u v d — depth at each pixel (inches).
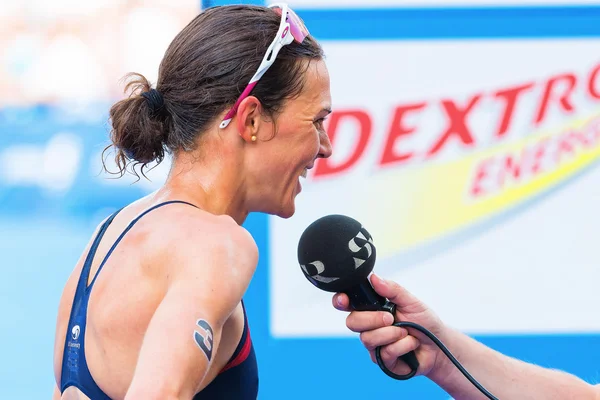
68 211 619.2
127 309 102.4
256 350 213.2
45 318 450.9
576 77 208.7
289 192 121.4
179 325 88.7
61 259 549.0
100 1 681.6
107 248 113.3
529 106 210.1
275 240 211.3
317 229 124.6
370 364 213.2
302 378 213.8
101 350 105.0
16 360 395.2
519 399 147.8
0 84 675.4
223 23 114.5
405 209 210.8
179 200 112.1
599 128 209.0
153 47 671.8
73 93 669.9
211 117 114.0
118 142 116.8
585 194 209.9
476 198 211.3
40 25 684.1
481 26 208.7
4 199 618.5
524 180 211.0
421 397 214.5
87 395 106.7
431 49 209.0
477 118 210.5
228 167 115.3
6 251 562.3
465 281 211.8
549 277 211.0
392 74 209.3
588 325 210.8
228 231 102.0
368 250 123.6
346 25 207.9
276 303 212.5
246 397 119.3
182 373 85.6
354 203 210.7
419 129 210.7
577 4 207.5
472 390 146.9
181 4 666.8
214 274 95.2
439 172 210.8
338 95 209.3
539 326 211.6
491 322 212.1
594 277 210.2
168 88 115.7
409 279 211.6
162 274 100.7
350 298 128.5
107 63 679.7
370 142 210.1
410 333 136.8
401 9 207.8
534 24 207.9
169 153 120.3
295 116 116.6
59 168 627.8
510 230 211.0
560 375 153.1
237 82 112.3
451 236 211.5
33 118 661.9
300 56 116.3
